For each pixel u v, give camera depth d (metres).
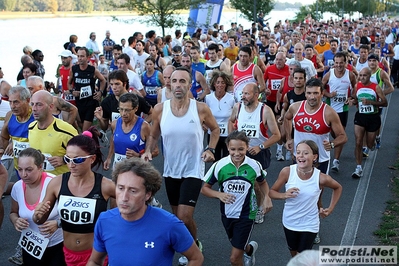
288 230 4.74
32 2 48.38
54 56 21.53
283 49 11.22
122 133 5.74
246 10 30.08
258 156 6.29
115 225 2.97
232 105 7.18
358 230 6.06
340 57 8.61
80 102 9.80
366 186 7.69
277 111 9.27
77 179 3.80
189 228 5.09
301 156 4.59
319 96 6.16
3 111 7.00
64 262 4.22
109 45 19.27
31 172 4.12
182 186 5.20
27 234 4.23
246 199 4.72
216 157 7.42
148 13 19.66
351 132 11.16
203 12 22.59
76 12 51.94
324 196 7.26
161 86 9.88
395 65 16.98
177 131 5.16
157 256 2.93
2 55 20.95
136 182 2.88
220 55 10.77
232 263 4.70
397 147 9.80
